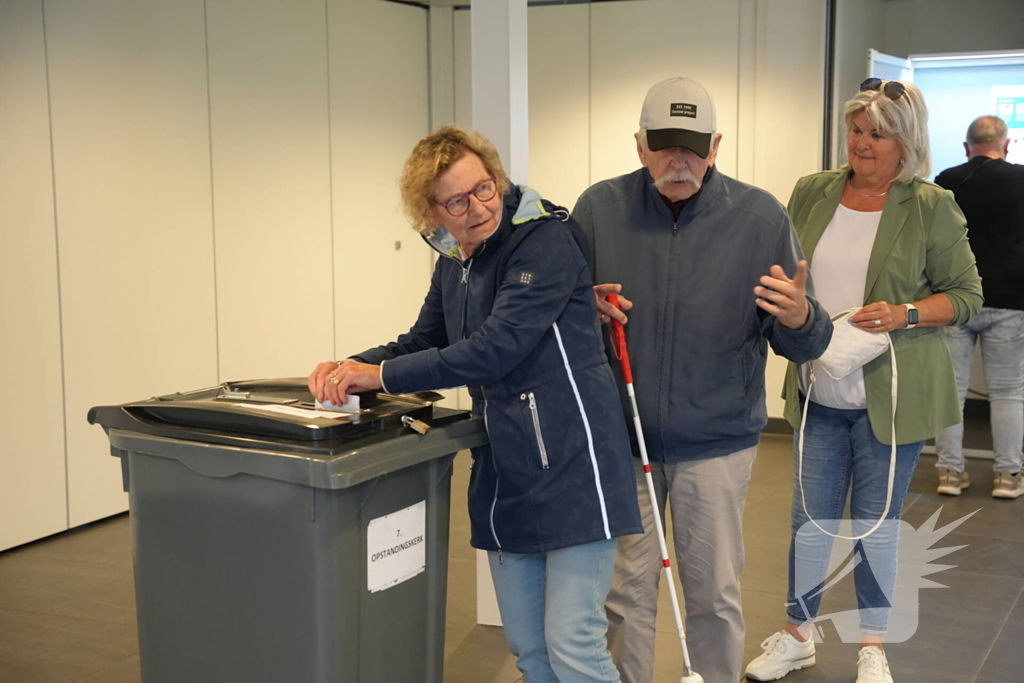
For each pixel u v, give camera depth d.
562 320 2.02
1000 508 4.74
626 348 2.30
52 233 4.31
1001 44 6.82
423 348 2.36
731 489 2.28
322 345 5.86
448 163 1.91
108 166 4.54
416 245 6.46
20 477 4.26
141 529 2.04
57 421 4.39
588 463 2.00
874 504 2.75
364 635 1.95
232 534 1.92
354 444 1.86
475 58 3.02
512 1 2.98
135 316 4.71
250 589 1.92
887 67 6.17
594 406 2.02
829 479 2.83
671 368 2.26
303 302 5.71
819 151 6.14
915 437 2.66
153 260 4.79
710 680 2.35
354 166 6.01
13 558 4.15
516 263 1.97
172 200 4.88
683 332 2.25
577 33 6.48
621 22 6.39
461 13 6.46
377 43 6.12
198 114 5.00
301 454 1.81
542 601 2.17
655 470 2.37
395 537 2.01
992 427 4.94
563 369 2.01
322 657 1.87
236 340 5.29
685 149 2.14
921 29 7.03
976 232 4.80
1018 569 3.87
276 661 1.91
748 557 4.06
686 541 2.33
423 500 2.09
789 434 6.49
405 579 2.06
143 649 2.08
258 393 2.28
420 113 6.47
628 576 2.39
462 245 2.05
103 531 4.52
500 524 2.09
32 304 4.25
